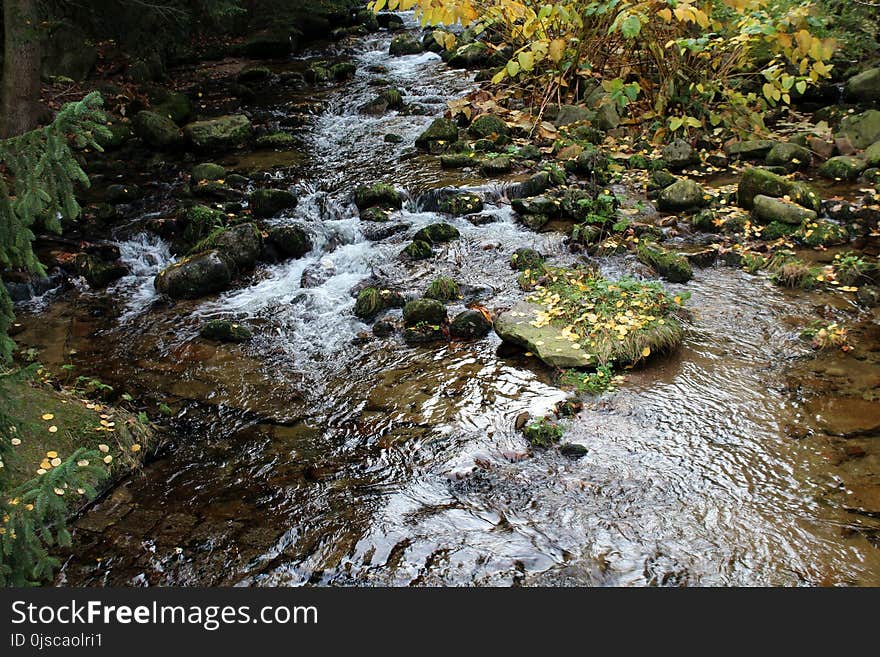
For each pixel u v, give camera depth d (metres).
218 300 6.48
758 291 6.08
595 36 9.68
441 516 3.86
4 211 2.87
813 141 8.71
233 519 3.92
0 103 8.57
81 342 5.82
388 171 8.89
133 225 7.64
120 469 4.25
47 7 10.55
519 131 9.87
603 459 4.23
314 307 6.26
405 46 14.51
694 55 9.13
